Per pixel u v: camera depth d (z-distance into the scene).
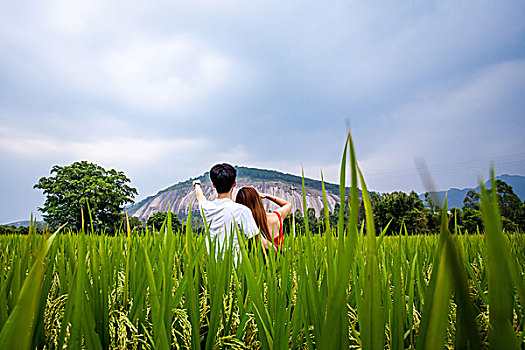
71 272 1.19
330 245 0.79
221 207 4.27
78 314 0.75
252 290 1.11
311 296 0.97
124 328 1.11
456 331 0.59
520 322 1.22
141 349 1.19
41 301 1.04
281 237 2.18
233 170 4.81
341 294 0.59
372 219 0.58
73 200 56.78
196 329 1.19
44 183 61.81
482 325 1.08
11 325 0.51
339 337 0.74
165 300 1.11
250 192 4.47
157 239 1.83
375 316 0.59
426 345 0.49
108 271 1.47
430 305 0.70
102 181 61.31
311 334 1.15
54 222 53.28
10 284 1.13
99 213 57.34
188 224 1.81
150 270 0.84
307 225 1.04
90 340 0.89
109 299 1.40
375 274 0.59
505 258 0.38
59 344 0.89
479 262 2.16
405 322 1.23
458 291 0.37
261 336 1.08
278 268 2.05
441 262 0.47
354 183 0.55
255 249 2.00
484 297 1.39
